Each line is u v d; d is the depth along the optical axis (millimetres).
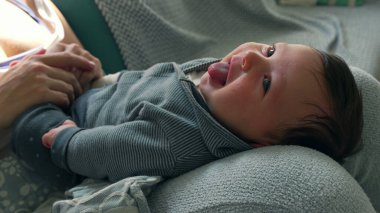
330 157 708
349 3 1775
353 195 576
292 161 608
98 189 737
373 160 816
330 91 726
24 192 824
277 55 768
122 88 918
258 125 742
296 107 719
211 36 1608
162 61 1410
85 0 1312
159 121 736
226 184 603
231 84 768
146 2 1381
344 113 729
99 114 885
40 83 886
